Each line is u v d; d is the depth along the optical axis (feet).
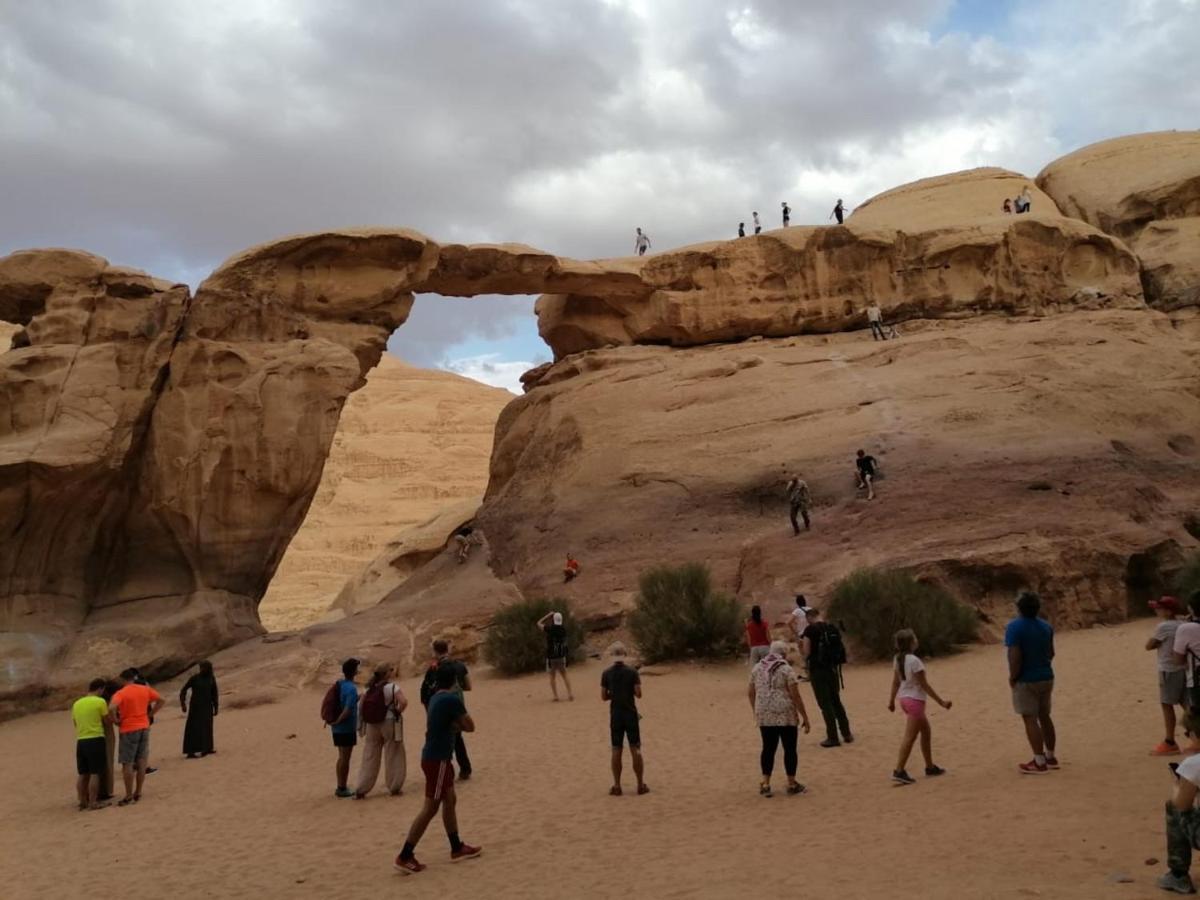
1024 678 28.12
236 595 82.02
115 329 79.66
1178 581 57.21
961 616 54.95
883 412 81.41
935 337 90.99
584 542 79.82
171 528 79.51
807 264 103.86
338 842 29.89
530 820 30.01
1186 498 68.39
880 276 102.63
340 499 244.42
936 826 23.89
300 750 46.83
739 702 47.29
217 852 30.17
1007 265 100.78
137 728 39.11
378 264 90.63
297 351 84.43
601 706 49.80
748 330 104.37
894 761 31.99
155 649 73.97
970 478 69.87
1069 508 64.13
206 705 48.03
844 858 22.27
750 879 21.67
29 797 42.45
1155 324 91.56
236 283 85.25
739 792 30.55
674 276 104.73
